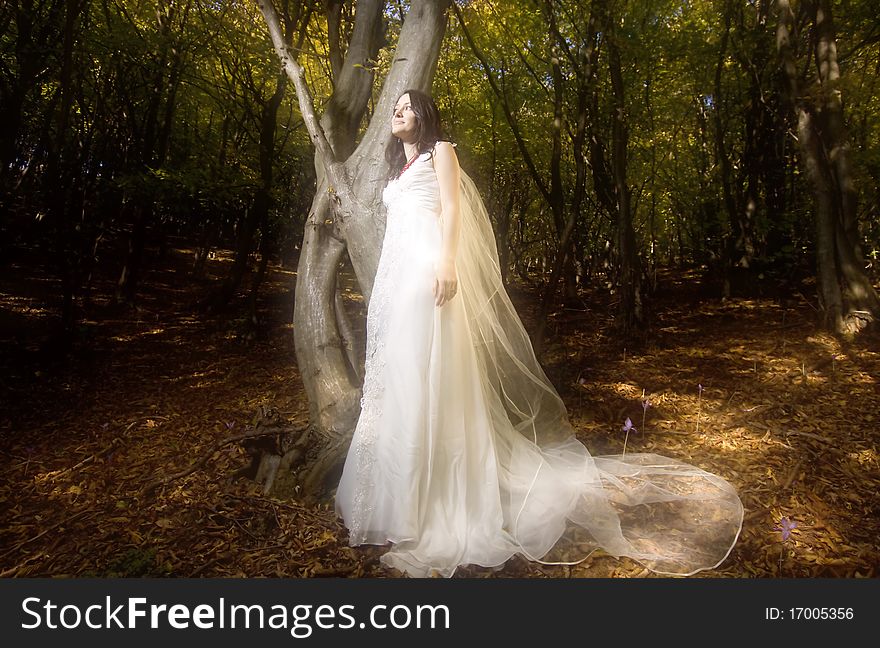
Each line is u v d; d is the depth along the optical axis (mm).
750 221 10789
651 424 4461
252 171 9875
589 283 14039
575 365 6547
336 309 3578
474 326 2939
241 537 2727
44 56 7523
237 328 9492
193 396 5996
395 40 6672
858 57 10453
